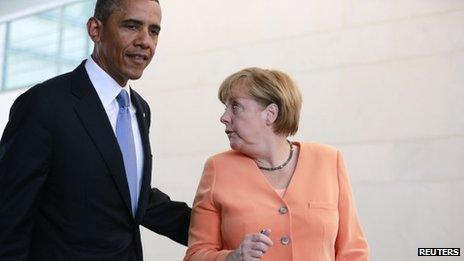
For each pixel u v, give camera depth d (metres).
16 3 13.48
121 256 4.82
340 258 4.80
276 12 9.64
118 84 5.00
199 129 10.27
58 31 12.94
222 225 4.77
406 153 8.33
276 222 4.66
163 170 10.56
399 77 8.49
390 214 8.35
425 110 8.27
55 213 4.63
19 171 4.45
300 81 9.27
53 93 4.69
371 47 8.74
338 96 8.92
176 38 10.68
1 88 13.60
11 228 4.42
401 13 8.57
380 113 8.58
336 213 4.82
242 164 4.92
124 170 4.81
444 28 8.26
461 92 8.08
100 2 4.86
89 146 4.68
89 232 4.65
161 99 10.72
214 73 10.20
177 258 10.20
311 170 4.90
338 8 9.06
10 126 4.65
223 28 10.18
